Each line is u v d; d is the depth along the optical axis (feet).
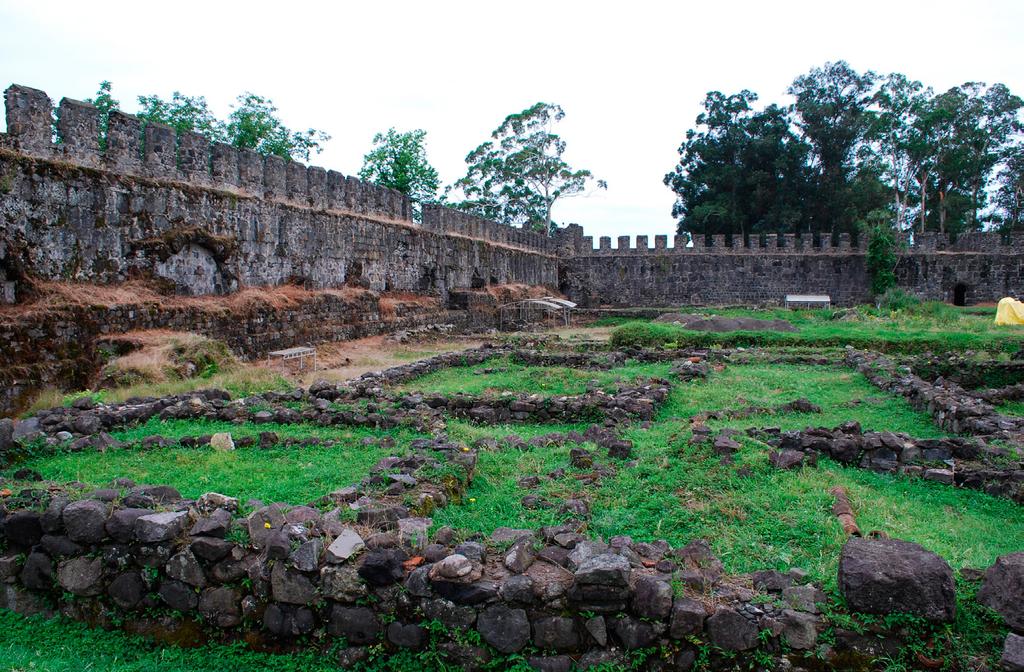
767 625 11.44
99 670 12.59
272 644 13.00
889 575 11.40
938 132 156.76
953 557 15.23
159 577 13.70
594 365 50.01
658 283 141.59
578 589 11.75
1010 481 20.12
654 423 29.89
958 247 133.39
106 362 40.24
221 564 13.35
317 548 12.97
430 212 96.48
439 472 19.16
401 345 71.05
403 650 12.34
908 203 172.24
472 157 180.86
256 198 61.52
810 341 60.08
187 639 13.35
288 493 19.03
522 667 11.71
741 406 33.42
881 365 44.29
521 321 106.73
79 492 15.79
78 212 44.50
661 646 11.54
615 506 18.62
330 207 74.08
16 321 37.17
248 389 37.68
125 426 28.07
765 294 137.59
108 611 13.93
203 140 56.54
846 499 18.57
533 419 32.19
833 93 157.79
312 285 69.72
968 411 27.68
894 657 11.10
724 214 151.53
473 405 32.91
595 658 11.62
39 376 36.88
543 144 174.60
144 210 49.70
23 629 13.98
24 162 40.96
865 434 23.68
